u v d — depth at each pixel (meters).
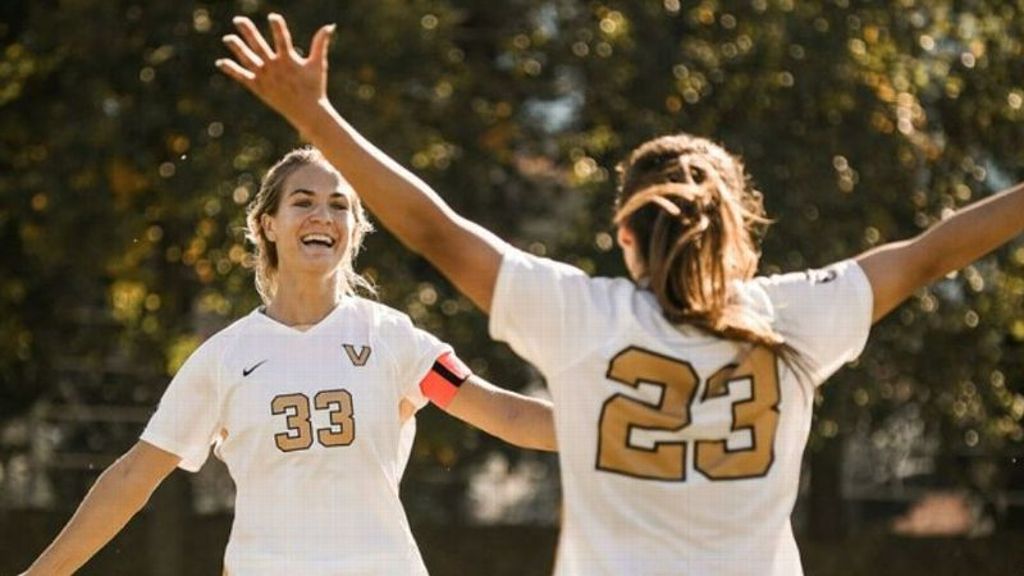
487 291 9.21
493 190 43.62
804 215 40.38
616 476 9.27
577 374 9.32
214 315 44.88
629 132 41.84
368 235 40.19
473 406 13.80
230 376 13.34
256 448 13.19
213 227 41.09
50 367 45.97
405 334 13.71
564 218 44.41
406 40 39.12
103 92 40.50
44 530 45.97
